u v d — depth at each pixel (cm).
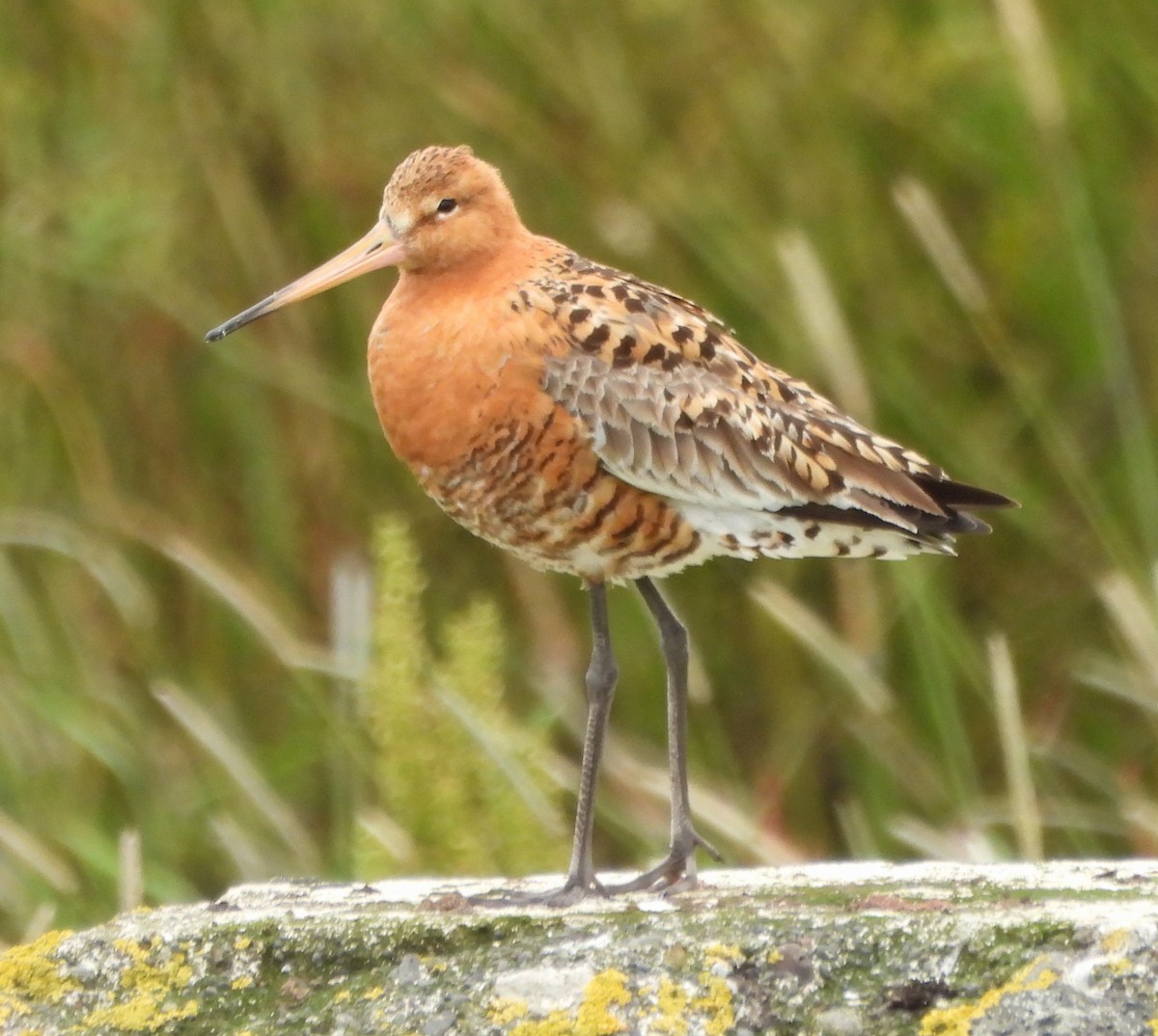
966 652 1252
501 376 861
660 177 1348
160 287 1340
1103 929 681
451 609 1351
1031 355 1371
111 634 1327
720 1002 684
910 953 689
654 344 880
